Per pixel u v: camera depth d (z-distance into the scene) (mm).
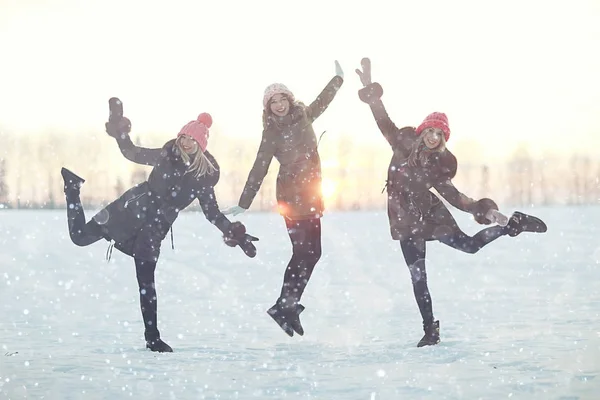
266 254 14062
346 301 7723
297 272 5543
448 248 15023
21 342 5324
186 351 5012
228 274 10523
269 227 27297
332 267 11508
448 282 9336
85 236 5402
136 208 5285
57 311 7012
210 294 8367
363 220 34000
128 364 4508
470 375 4055
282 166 5586
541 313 6520
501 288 8570
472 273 10383
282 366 4441
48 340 5422
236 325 6242
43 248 15086
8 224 24969
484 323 6035
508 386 3768
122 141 5574
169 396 3652
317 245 5625
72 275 10312
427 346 5031
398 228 5367
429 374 4105
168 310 7121
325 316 6703
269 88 5523
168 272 10734
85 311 7039
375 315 6730
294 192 5551
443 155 5410
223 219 5418
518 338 5254
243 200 5488
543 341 5109
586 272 10125
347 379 4023
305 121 5523
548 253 13570
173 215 5324
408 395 3617
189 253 14109
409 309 7098
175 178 5305
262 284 9352
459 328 5805
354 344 5246
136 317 6676
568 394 3580
